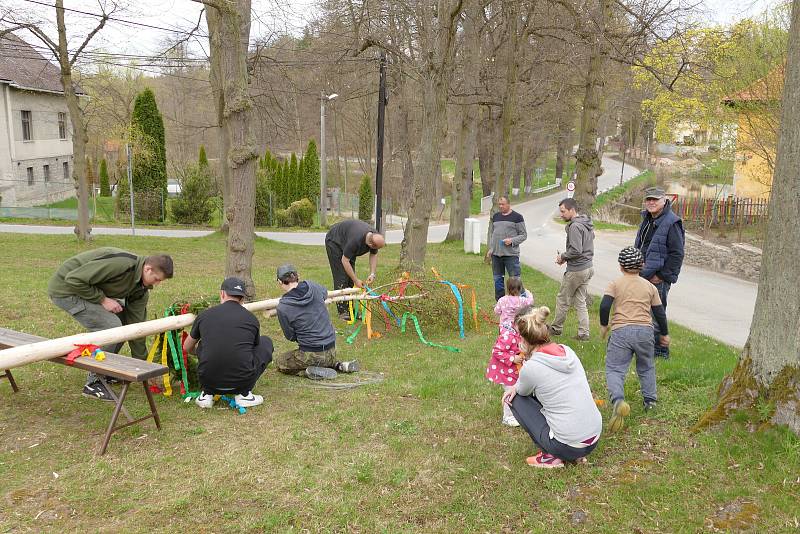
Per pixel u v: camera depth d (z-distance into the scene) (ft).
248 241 29.94
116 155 170.71
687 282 49.16
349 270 29.22
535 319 15.07
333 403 19.11
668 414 17.74
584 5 39.63
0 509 12.35
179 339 19.12
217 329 17.70
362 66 63.46
